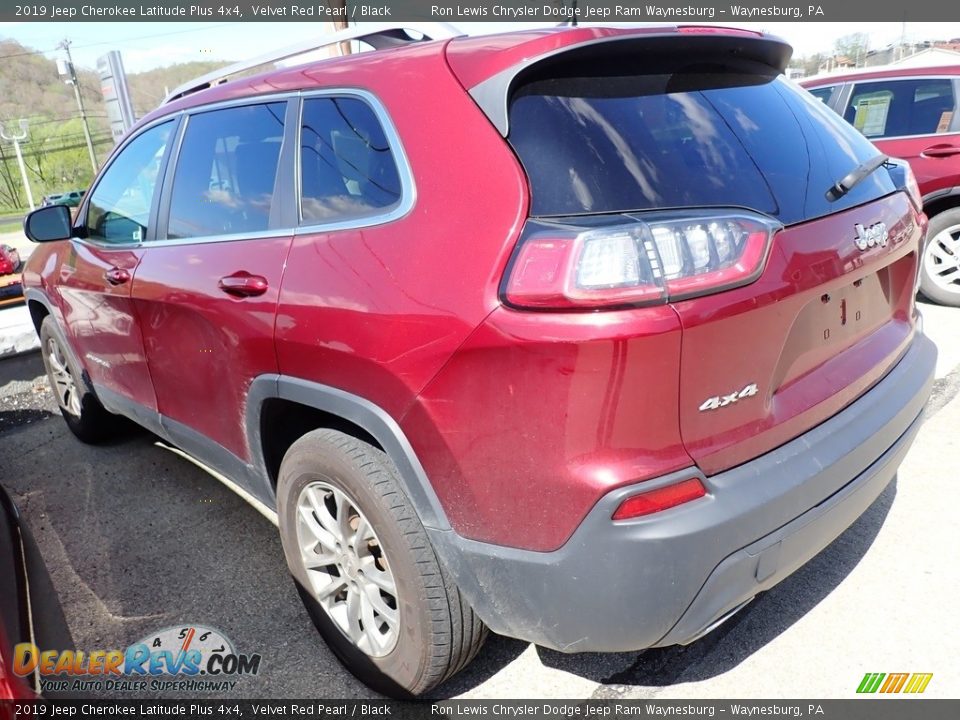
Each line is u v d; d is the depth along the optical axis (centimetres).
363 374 188
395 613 208
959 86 559
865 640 231
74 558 310
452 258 169
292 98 229
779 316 168
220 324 236
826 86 630
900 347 230
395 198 189
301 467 218
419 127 186
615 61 183
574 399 152
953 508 296
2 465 411
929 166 566
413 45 210
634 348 148
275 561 299
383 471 195
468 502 174
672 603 161
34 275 398
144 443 427
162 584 288
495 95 173
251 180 238
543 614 171
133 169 310
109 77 1212
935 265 577
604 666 230
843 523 193
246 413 239
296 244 212
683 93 188
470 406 167
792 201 181
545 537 164
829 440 189
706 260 154
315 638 253
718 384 161
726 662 227
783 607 248
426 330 171
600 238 149
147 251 284
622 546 156
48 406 499
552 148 167
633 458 156
